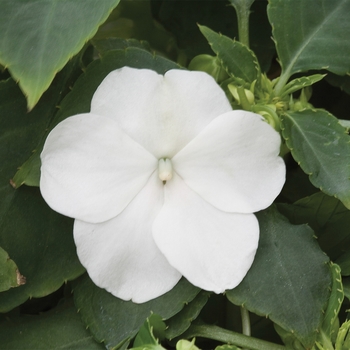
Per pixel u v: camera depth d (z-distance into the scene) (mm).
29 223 277
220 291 270
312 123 280
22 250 275
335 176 274
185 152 270
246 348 275
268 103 285
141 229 271
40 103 281
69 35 264
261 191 272
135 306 275
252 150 270
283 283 274
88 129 263
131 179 269
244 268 271
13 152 278
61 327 280
